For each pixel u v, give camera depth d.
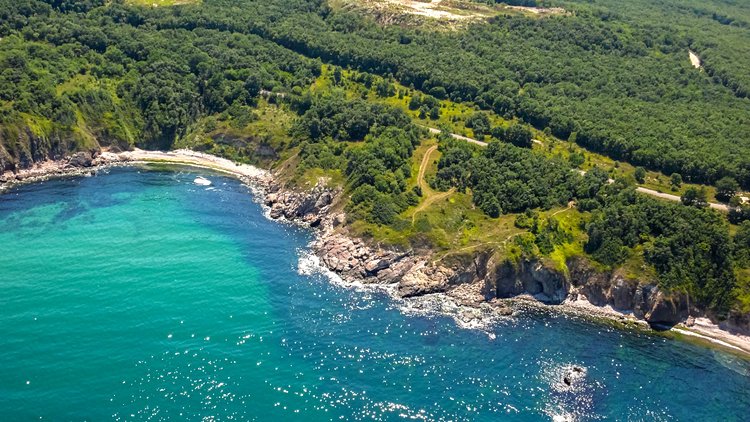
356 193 154.12
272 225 160.38
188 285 125.75
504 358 110.56
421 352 110.38
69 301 116.50
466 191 156.50
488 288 131.00
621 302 129.75
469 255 134.38
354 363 105.75
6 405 89.88
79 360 100.44
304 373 102.12
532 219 141.25
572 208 147.38
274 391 97.38
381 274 135.25
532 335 118.94
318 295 127.25
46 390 93.38
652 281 128.00
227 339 109.19
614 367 110.88
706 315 127.44
